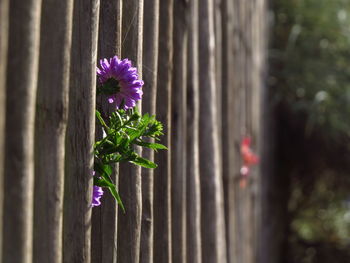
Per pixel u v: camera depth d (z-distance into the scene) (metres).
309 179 5.98
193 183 2.21
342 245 6.20
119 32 1.46
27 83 1.01
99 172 1.33
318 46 5.34
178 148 2.03
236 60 3.26
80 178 1.27
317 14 5.40
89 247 1.29
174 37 2.04
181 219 2.03
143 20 1.69
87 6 1.30
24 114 1.00
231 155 3.00
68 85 1.18
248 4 3.81
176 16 2.04
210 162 2.43
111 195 1.44
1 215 0.94
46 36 1.14
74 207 1.26
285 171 5.90
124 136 1.33
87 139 1.28
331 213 6.34
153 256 1.81
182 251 2.03
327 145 5.45
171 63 1.90
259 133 4.38
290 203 6.26
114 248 1.45
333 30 5.34
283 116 5.68
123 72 1.33
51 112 1.14
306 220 6.44
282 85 5.25
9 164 0.98
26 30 1.01
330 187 6.00
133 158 1.33
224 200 2.90
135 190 1.54
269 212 5.07
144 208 1.66
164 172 1.85
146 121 1.33
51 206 1.14
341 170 5.71
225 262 2.87
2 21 0.93
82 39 1.29
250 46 3.90
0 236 0.94
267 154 4.94
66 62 1.17
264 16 4.86
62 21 1.16
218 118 2.75
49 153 1.14
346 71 5.24
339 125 5.05
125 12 1.54
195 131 2.23
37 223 1.12
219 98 2.76
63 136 1.17
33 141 1.06
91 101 1.29
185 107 2.10
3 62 0.93
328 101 5.03
